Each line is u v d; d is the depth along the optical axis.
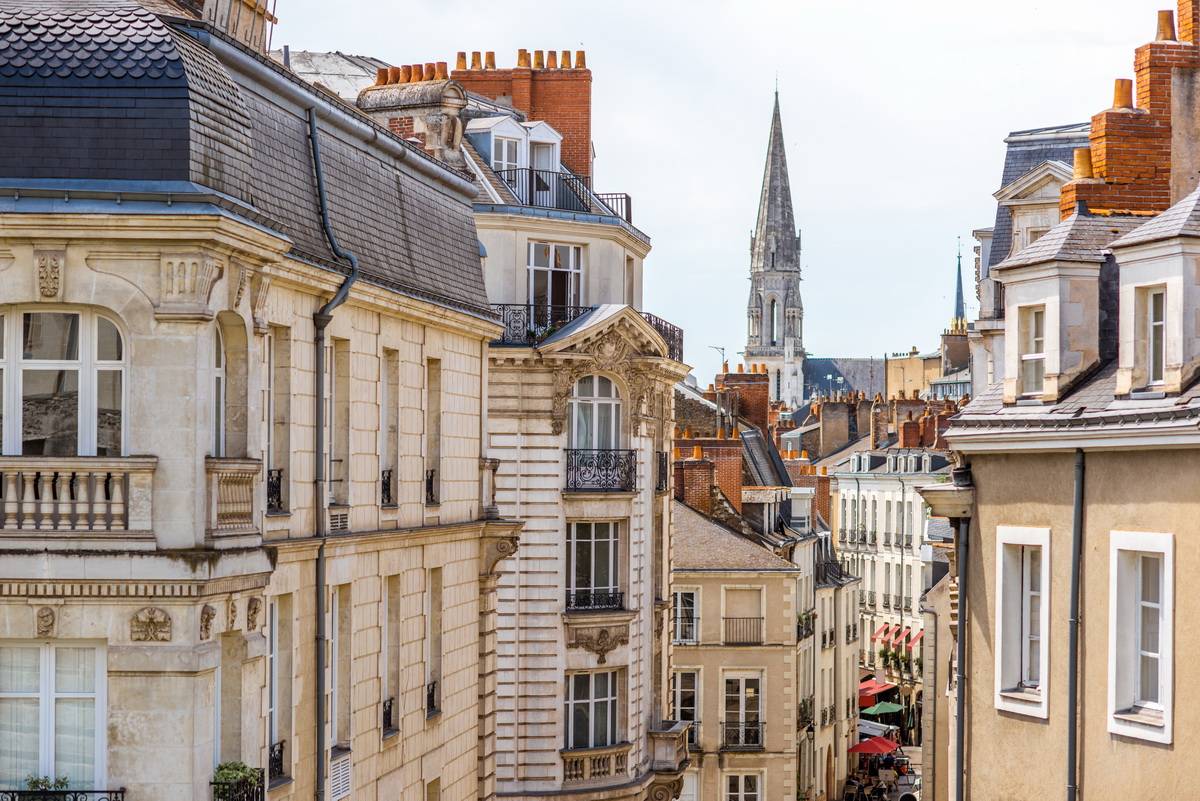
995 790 41.03
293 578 41.12
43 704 34.50
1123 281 38.31
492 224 75.56
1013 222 61.59
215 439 35.91
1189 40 45.22
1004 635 41.06
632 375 76.69
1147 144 44.59
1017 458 40.78
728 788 106.81
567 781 74.56
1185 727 35.56
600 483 75.38
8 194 33.78
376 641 47.53
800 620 117.75
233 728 36.47
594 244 77.94
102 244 34.00
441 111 72.31
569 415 75.56
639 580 78.06
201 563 33.97
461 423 55.72
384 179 49.75
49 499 34.03
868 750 142.75
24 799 34.03
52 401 34.66
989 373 54.56
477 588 57.28
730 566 107.19
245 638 36.53
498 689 74.00
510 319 75.19
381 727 47.88
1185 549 35.69
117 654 34.06
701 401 131.25
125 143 34.38
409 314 49.47
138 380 34.12
